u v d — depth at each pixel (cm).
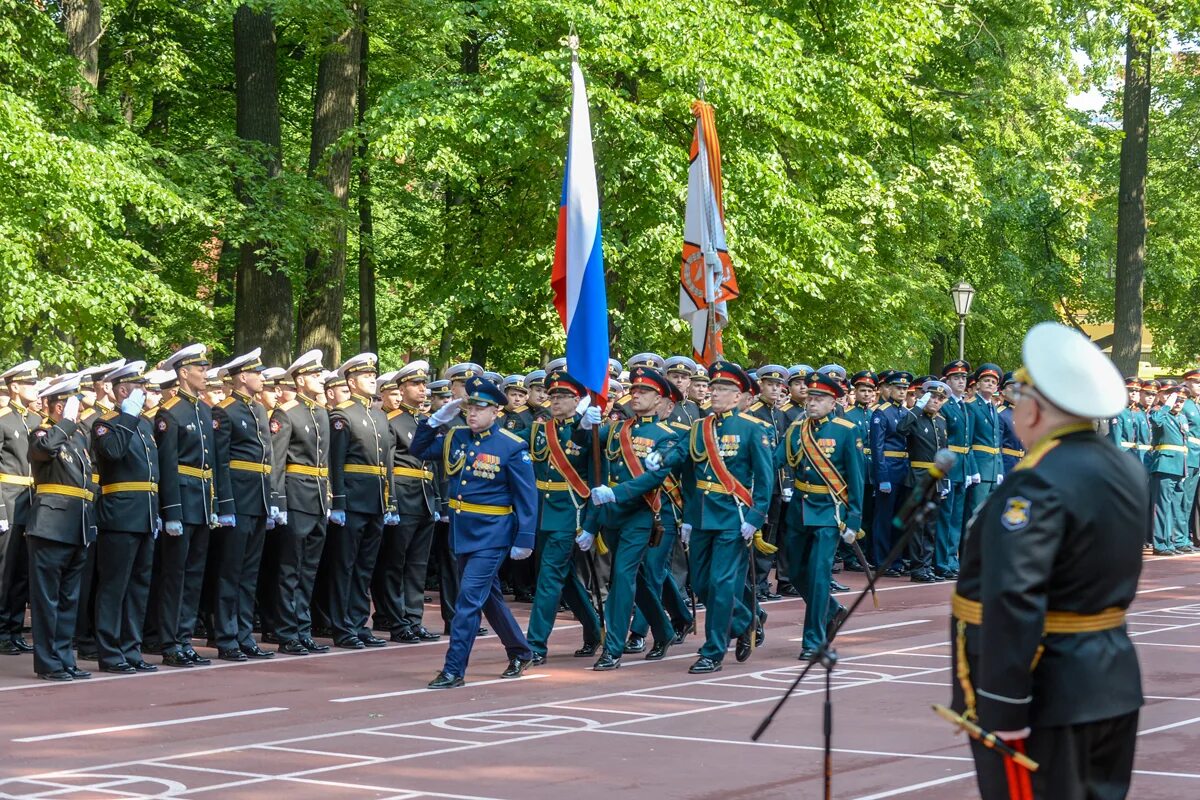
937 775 816
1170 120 3794
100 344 2198
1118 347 3180
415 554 1425
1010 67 3072
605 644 1229
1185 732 935
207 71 2989
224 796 769
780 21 2422
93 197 2084
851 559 2030
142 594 1231
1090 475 452
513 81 2267
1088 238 3628
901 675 1173
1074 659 453
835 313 2806
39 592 1173
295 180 2570
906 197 2806
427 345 3741
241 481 1281
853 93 2558
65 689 1127
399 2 2559
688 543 1385
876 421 1983
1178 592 1811
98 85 2788
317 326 2691
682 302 1533
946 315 3148
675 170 2277
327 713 1021
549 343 2719
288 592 1323
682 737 928
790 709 1028
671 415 1472
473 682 1159
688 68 2236
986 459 1992
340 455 1349
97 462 1223
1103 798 465
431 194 3388
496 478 1153
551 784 796
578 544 1267
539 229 2625
